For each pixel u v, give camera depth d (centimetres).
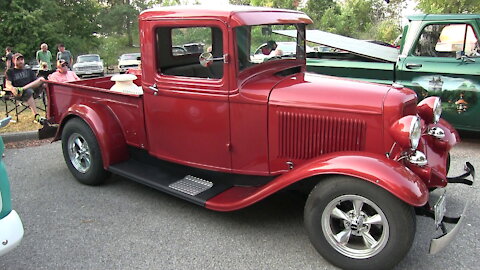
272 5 2614
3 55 2647
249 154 340
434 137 351
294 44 387
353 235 285
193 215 372
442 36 547
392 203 258
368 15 2989
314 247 296
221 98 333
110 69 2792
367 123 299
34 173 483
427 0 1755
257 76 342
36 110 786
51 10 3053
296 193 400
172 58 375
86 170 434
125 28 4584
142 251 316
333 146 314
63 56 1334
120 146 416
